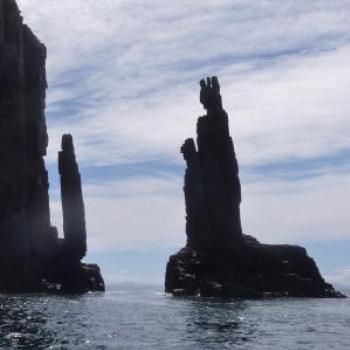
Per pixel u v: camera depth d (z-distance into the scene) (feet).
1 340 156.35
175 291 454.81
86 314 249.55
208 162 513.86
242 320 233.14
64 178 544.62
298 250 494.59
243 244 481.87
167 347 151.02
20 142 515.91
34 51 569.23
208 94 528.63
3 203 488.02
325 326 216.74
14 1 548.72
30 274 485.56
